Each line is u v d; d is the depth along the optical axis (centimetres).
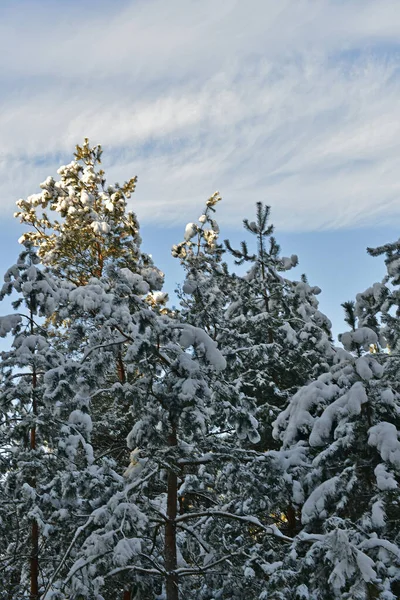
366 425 1051
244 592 1066
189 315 1407
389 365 1202
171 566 1055
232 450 1112
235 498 1226
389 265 1216
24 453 1126
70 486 1048
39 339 1172
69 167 2700
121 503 977
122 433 1546
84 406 1155
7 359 1146
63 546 1123
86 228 2416
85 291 1182
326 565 922
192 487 1146
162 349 1165
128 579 1054
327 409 1065
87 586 942
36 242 2602
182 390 1065
